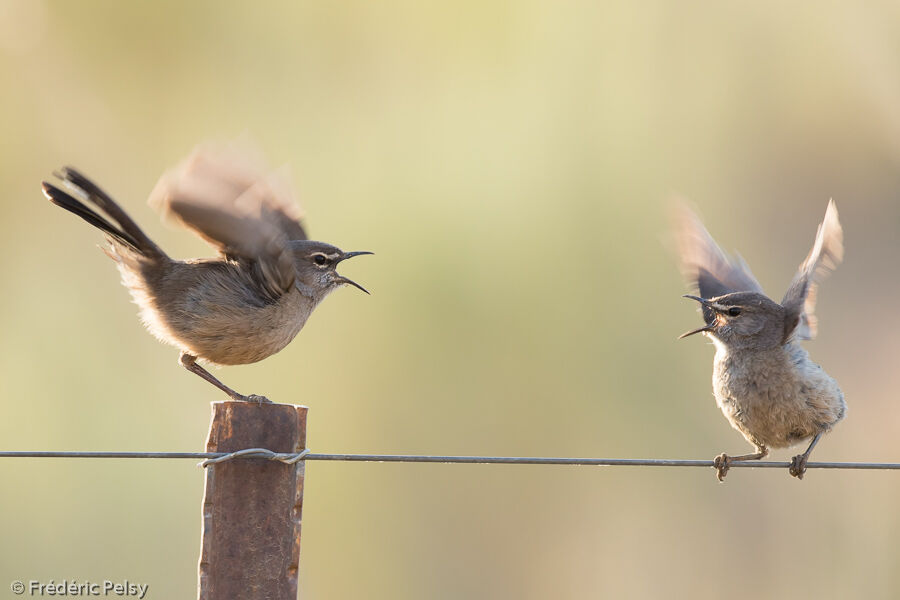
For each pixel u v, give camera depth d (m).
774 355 8.40
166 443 13.67
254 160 7.61
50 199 7.93
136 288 8.16
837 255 8.36
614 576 15.14
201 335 8.02
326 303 13.75
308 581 14.19
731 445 15.02
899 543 16.41
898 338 21.14
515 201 13.67
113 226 7.95
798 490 16.45
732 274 9.66
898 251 21.09
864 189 19.17
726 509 15.92
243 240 7.86
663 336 14.12
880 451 19.94
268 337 8.13
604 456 14.26
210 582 6.63
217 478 6.69
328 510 14.08
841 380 21.14
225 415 6.75
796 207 17.94
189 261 8.16
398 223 13.61
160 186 7.61
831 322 21.53
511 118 13.85
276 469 6.73
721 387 8.73
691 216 9.91
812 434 8.54
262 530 6.68
